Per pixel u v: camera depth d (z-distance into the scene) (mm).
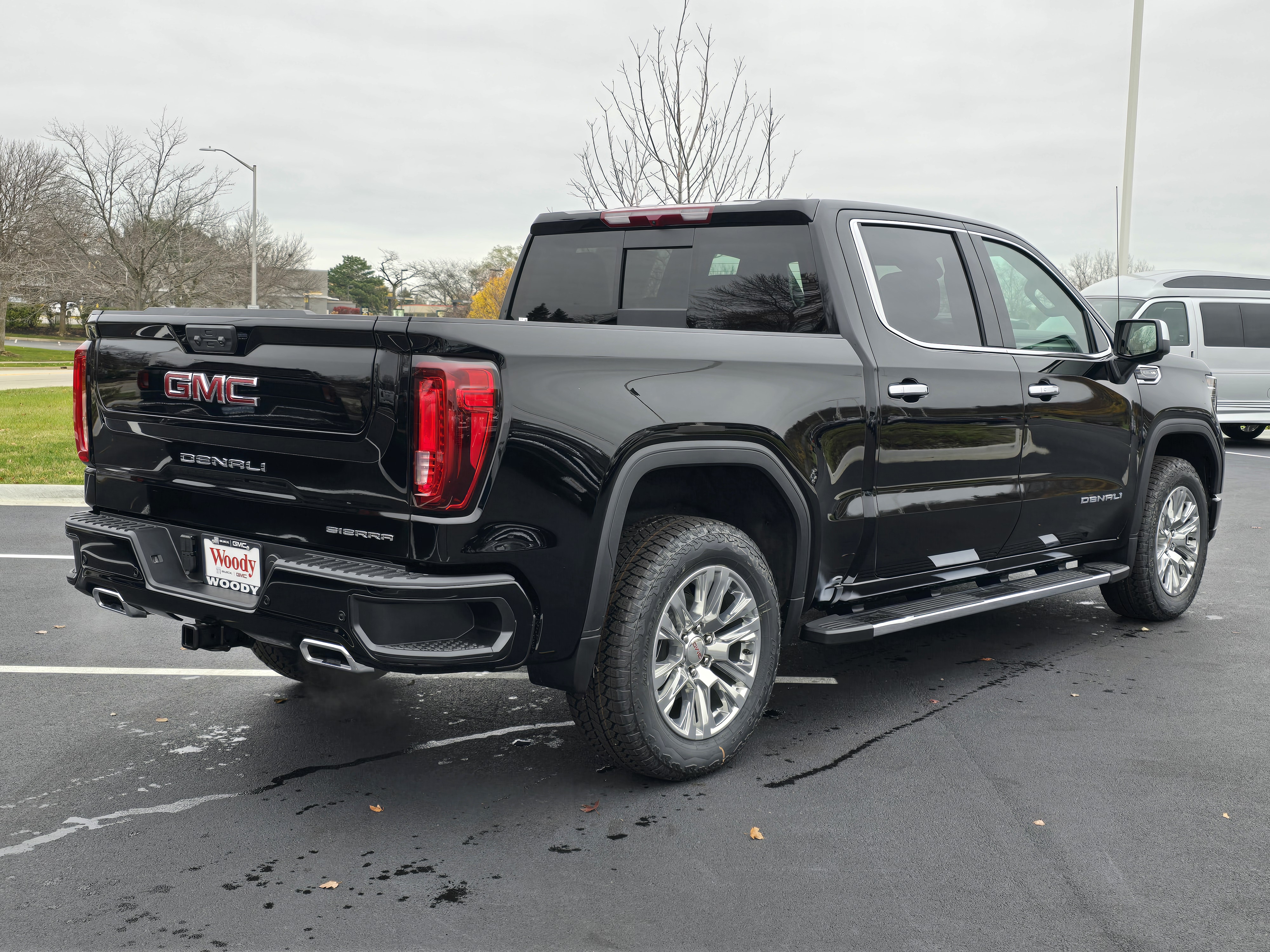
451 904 2951
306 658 3328
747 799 3676
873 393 4281
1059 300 5402
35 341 76250
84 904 2938
